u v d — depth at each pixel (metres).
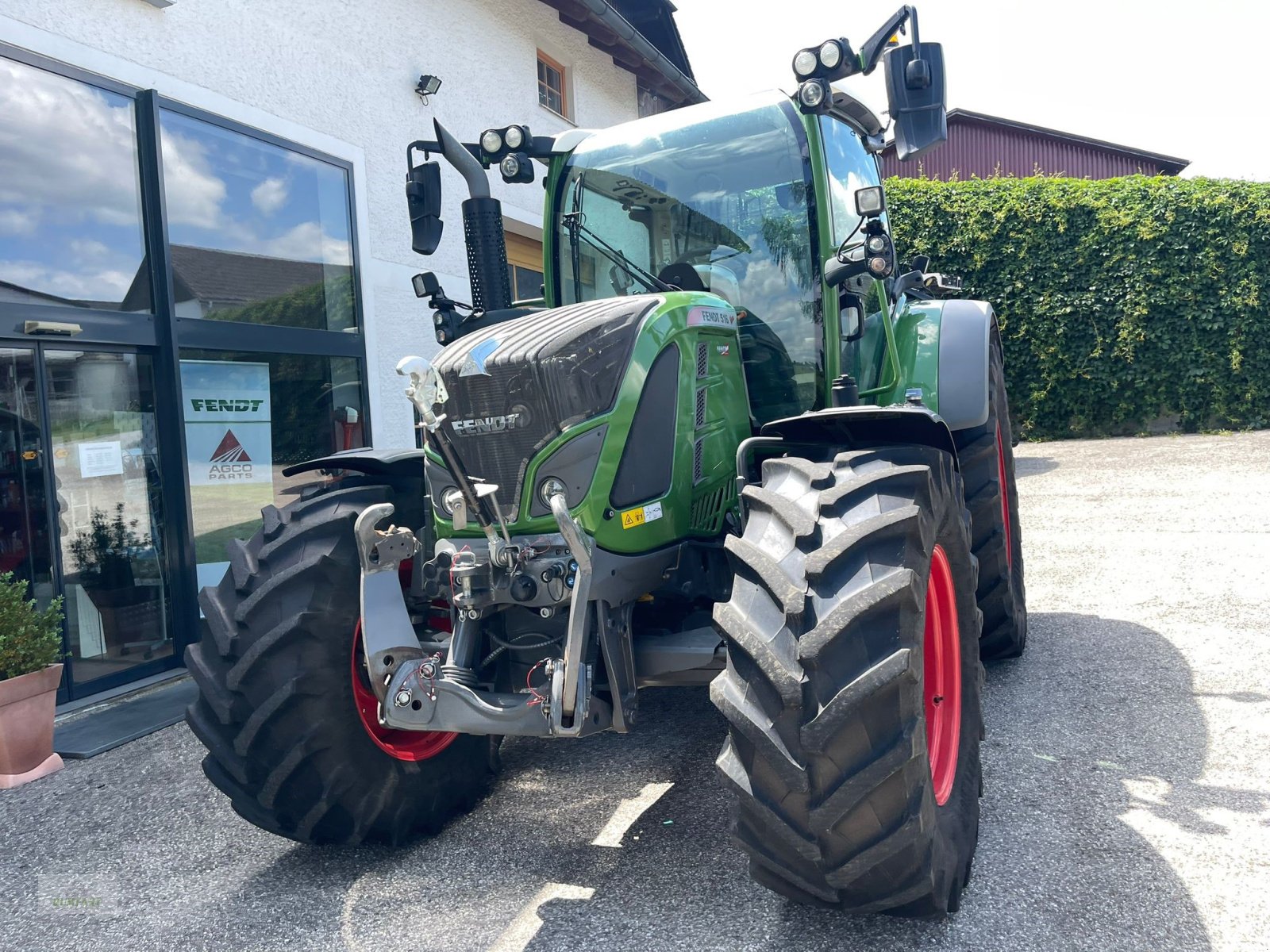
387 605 2.48
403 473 2.95
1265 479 7.72
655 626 2.78
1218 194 11.29
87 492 4.73
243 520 5.60
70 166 4.65
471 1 7.88
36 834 3.13
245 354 5.63
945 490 2.36
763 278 3.24
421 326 7.14
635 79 11.00
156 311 5.03
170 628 5.13
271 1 5.83
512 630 2.55
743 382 3.05
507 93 8.39
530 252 9.02
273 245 5.84
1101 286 11.74
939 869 2.03
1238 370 11.44
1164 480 8.13
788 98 3.28
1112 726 3.24
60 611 3.94
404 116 7.05
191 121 5.30
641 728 3.63
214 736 2.61
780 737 1.91
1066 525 6.69
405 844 2.81
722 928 2.19
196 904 2.54
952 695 2.48
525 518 2.38
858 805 1.90
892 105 2.56
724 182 3.31
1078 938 2.07
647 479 2.50
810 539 2.05
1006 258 12.06
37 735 3.70
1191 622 4.34
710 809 2.86
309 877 2.66
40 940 2.42
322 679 2.57
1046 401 12.23
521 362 2.35
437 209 3.33
